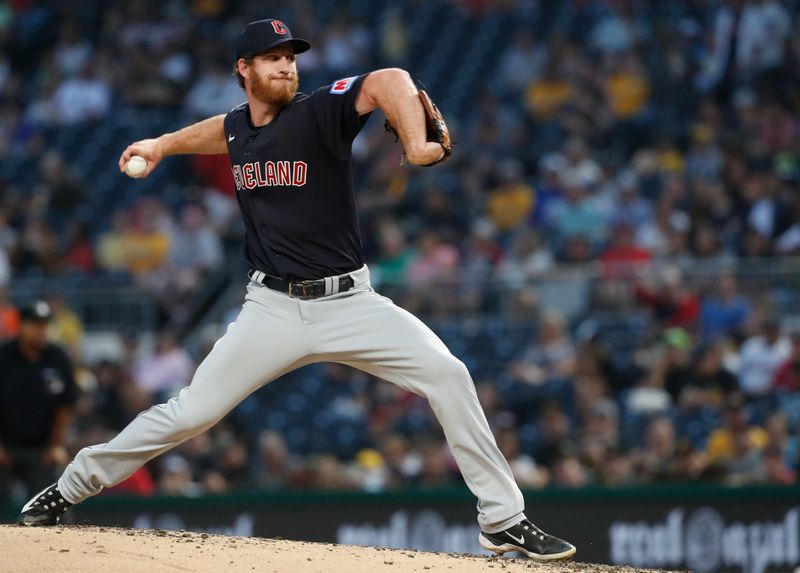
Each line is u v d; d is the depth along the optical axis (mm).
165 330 48125
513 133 60812
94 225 58969
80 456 18797
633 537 33750
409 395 43344
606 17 66188
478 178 55844
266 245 17938
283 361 18062
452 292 46906
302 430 44344
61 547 17203
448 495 33250
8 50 72750
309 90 66500
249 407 45281
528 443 41812
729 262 47156
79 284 48500
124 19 71625
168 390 44625
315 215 17641
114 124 66625
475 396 18094
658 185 55844
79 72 69438
